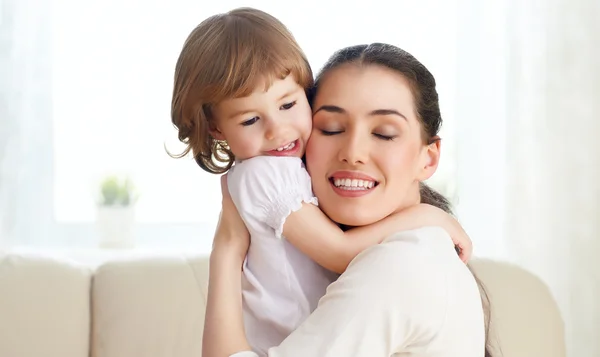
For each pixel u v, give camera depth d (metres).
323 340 0.95
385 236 1.08
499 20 3.16
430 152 1.14
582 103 2.99
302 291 1.09
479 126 3.18
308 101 1.15
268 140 1.10
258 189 1.07
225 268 1.10
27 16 2.97
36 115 3.01
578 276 3.01
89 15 3.18
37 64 3.01
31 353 2.25
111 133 3.21
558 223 3.01
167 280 2.33
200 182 3.25
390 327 0.95
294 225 1.06
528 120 3.02
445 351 1.00
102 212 3.06
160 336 2.27
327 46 3.19
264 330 1.10
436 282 0.98
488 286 2.31
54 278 2.33
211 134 1.17
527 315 2.28
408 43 3.23
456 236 1.12
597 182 2.98
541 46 3.01
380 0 3.21
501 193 3.16
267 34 1.10
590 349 3.01
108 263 2.39
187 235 3.24
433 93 1.12
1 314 2.27
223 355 1.05
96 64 3.20
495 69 3.17
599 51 2.96
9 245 2.89
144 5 3.20
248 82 1.08
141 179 3.23
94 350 2.29
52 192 3.12
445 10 3.22
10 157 2.91
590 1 2.97
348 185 1.07
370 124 1.07
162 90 3.22
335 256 1.06
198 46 1.11
